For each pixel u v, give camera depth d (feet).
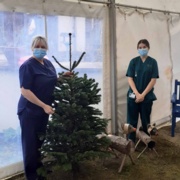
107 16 12.30
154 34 14.78
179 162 11.19
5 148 9.30
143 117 12.25
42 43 8.22
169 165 10.90
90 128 9.02
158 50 15.17
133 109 12.33
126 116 13.69
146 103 12.07
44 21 9.80
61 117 8.56
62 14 10.35
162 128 15.61
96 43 11.98
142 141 12.25
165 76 15.92
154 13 14.62
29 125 8.32
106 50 12.48
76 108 8.52
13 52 9.11
